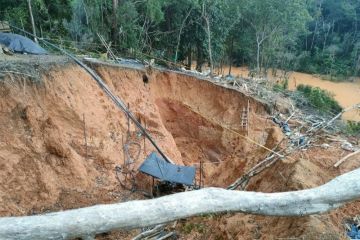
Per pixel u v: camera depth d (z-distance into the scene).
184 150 18.38
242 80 23.78
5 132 10.30
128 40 24.97
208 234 8.12
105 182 12.15
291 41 38.72
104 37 24.52
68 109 12.84
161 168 12.31
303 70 48.03
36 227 2.78
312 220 5.95
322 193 3.56
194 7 26.52
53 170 10.95
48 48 19.78
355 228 6.98
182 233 8.48
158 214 3.16
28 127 10.91
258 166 9.90
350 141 14.52
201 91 20.00
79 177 11.38
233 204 3.40
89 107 13.90
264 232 6.77
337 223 6.95
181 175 12.11
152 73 19.16
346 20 49.12
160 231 8.40
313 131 15.25
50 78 12.67
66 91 13.12
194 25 28.16
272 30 33.41
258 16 32.28
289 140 13.07
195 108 19.55
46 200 10.26
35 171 10.38
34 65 12.52
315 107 22.52
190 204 3.27
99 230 2.98
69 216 2.92
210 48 26.45
